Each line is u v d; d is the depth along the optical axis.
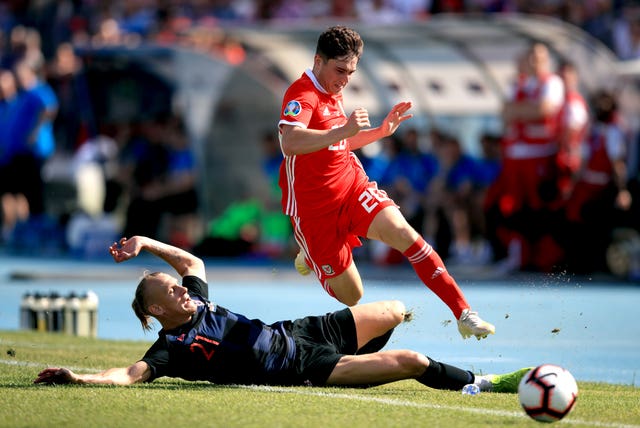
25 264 70.06
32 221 76.50
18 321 43.47
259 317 43.53
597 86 59.97
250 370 24.25
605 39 71.50
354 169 27.92
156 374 24.12
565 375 20.55
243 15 84.75
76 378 23.64
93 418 20.34
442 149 62.59
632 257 57.25
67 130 79.25
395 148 63.75
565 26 72.94
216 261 69.75
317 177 27.34
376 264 65.31
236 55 68.62
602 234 56.16
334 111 27.28
